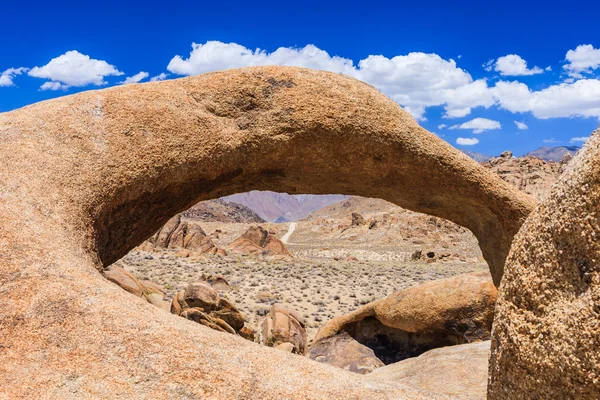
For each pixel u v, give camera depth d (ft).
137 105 19.02
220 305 36.81
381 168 21.71
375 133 20.86
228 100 20.35
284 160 21.11
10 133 16.20
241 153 20.17
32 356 9.30
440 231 239.09
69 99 18.47
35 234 12.53
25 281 10.85
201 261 91.86
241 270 85.35
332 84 21.17
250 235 129.18
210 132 19.65
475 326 34.47
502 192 22.18
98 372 9.05
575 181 7.45
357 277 89.20
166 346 9.68
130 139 18.08
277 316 39.91
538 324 7.60
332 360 37.83
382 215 279.28
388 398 9.31
